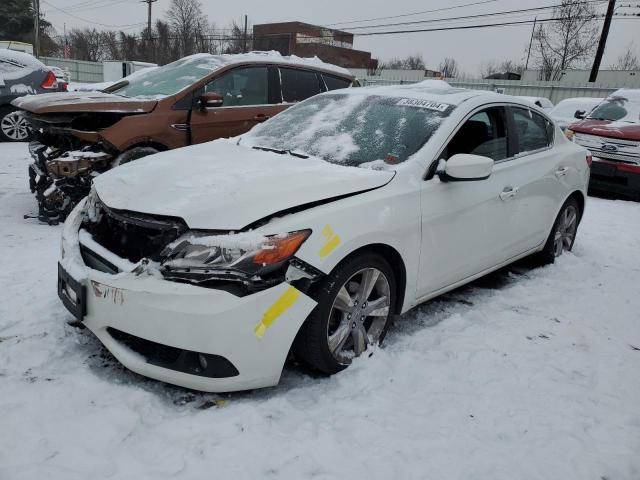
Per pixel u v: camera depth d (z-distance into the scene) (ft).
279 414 8.07
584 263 16.26
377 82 106.83
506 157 12.98
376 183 9.69
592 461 7.61
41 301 11.38
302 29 202.08
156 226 8.26
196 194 8.64
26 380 8.58
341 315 9.20
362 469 7.11
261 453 7.23
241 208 8.28
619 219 23.27
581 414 8.71
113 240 9.22
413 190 10.07
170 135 18.02
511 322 11.92
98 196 9.49
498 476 7.19
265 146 11.92
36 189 18.20
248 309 7.79
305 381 9.11
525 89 93.50
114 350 8.50
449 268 11.24
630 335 11.80
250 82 20.39
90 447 7.15
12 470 6.65
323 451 7.36
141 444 7.29
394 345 10.50
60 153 17.26
